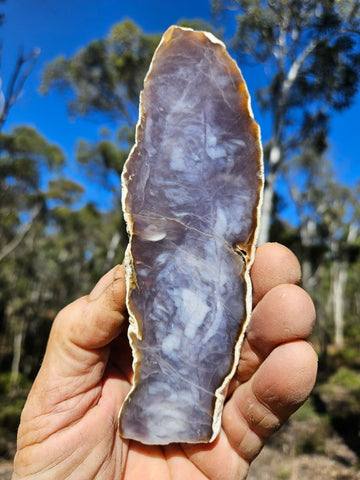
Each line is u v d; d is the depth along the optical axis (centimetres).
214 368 12
